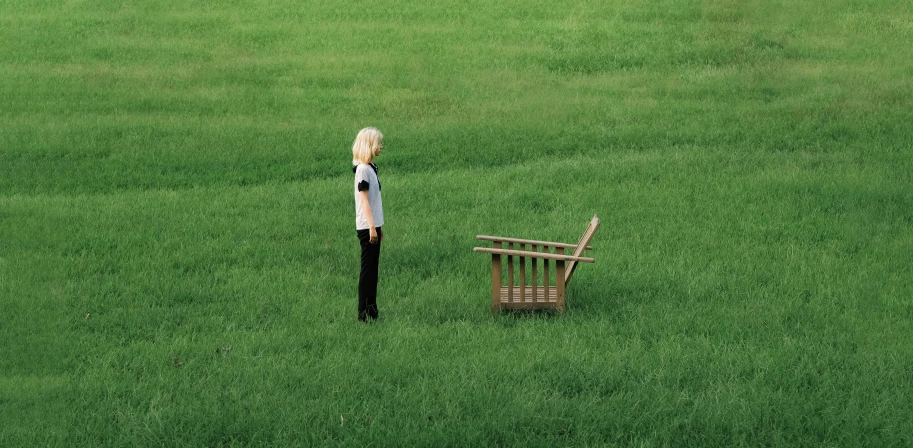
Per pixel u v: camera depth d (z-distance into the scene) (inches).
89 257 495.8
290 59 1084.5
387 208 605.3
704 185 634.2
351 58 1080.8
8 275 462.3
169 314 410.6
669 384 327.0
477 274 470.9
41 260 488.1
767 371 335.3
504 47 1119.0
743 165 684.1
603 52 1088.2
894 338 372.8
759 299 422.0
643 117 857.5
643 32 1152.2
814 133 769.6
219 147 778.8
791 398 311.7
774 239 524.1
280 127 844.0
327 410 305.0
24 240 528.1
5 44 1126.4
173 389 327.9
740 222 549.3
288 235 547.8
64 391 323.6
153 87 981.2
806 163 686.5
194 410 304.3
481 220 570.6
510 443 285.1
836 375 334.0
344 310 414.3
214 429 292.5
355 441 282.4
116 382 330.6
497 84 987.3
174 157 754.2
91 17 1242.0
